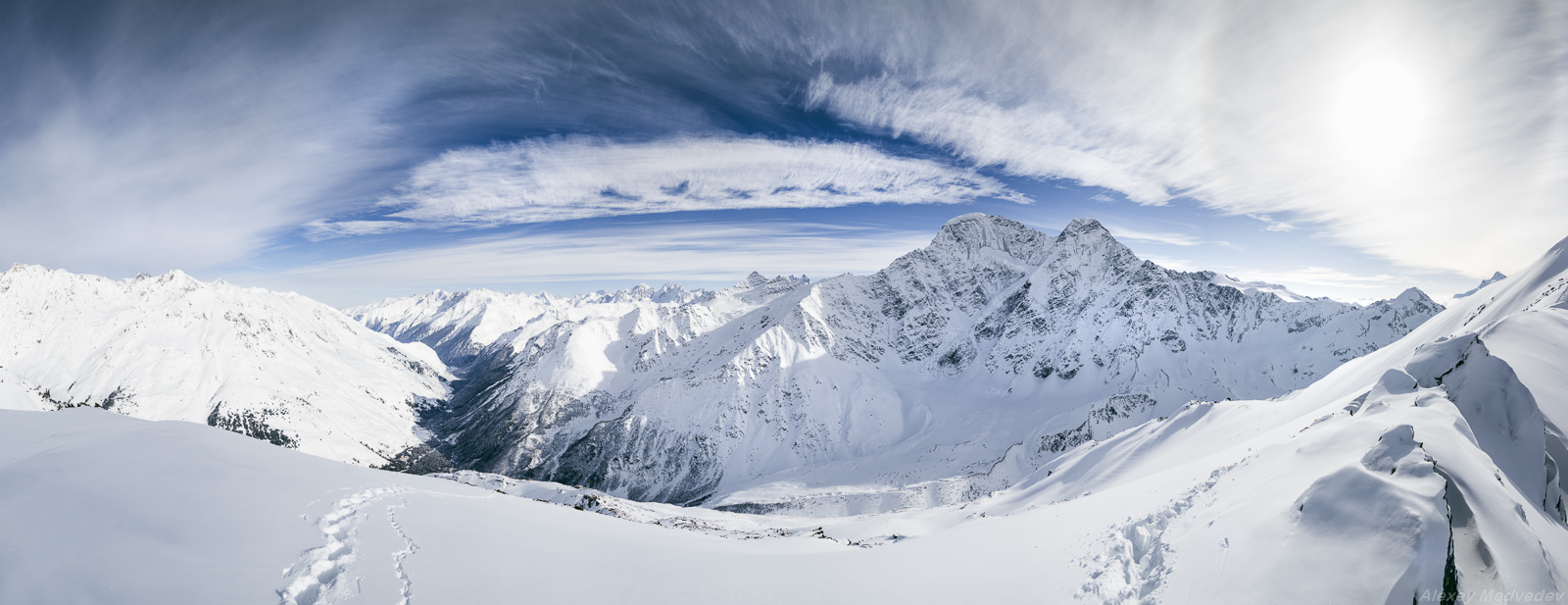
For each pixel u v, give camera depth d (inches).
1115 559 745.0
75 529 563.5
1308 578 530.9
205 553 568.4
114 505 622.8
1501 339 1505.9
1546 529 662.5
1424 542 495.5
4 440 852.0
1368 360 3061.0
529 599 637.3
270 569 569.9
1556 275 2436.0
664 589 725.3
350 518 751.7
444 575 652.7
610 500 2869.1
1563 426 1000.9
